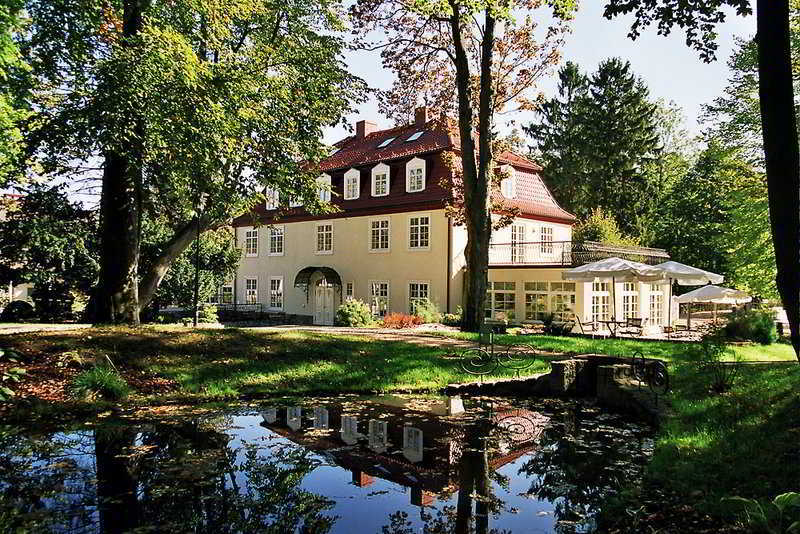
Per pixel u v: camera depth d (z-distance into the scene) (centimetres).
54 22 1366
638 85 5541
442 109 2411
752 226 2495
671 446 694
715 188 4166
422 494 607
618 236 4097
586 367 1223
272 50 1703
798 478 535
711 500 516
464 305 2097
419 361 1323
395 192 2995
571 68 5959
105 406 966
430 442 816
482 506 570
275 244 3716
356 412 993
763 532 440
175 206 1852
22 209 1870
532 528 520
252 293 3881
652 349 1555
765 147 549
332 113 1917
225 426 874
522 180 3180
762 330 1781
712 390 932
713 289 2217
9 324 2159
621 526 498
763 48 544
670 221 4662
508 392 1202
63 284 2494
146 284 1702
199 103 1346
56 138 1389
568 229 3372
